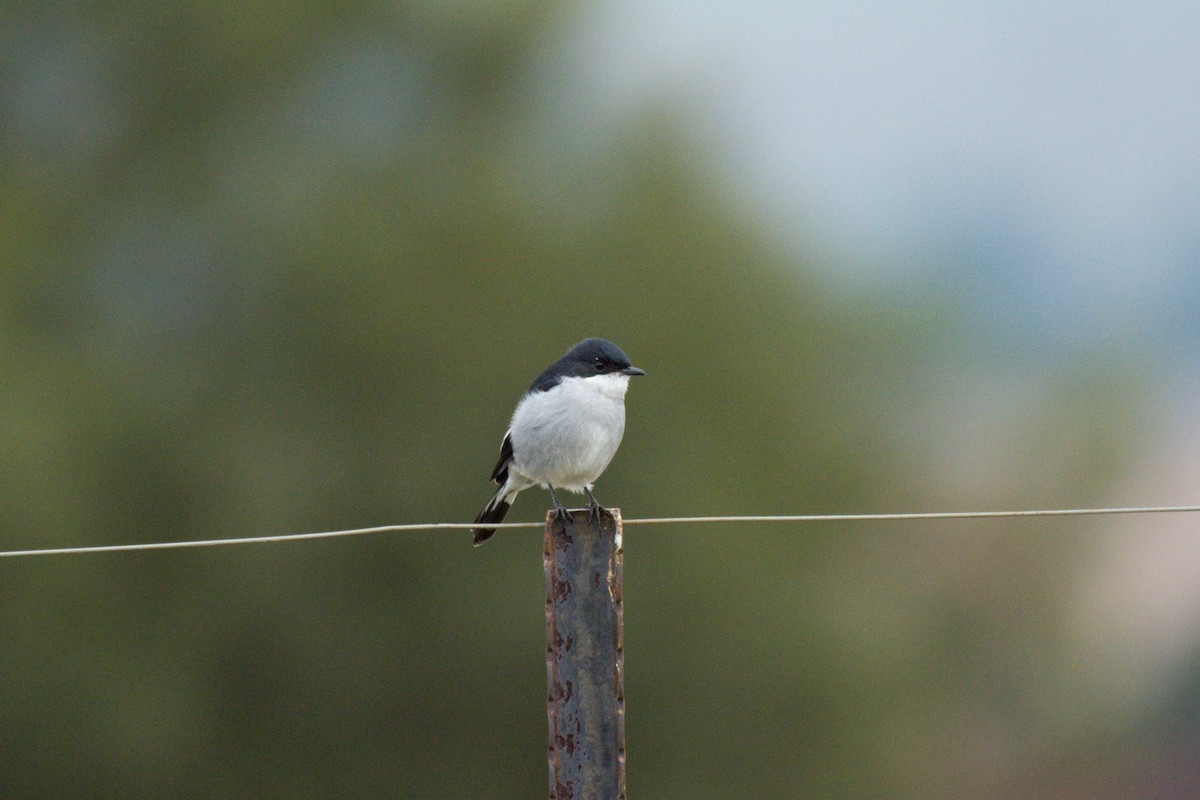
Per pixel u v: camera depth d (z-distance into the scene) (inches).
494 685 675.4
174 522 663.8
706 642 671.8
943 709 754.2
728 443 685.9
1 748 626.5
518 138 722.8
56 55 714.2
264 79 714.2
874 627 714.2
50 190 703.7
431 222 685.9
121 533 651.5
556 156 719.1
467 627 663.1
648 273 687.1
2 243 676.7
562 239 693.9
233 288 698.2
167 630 653.9
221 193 702.5
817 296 729.6
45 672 624.1
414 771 681.0
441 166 701.9
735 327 692.1
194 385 684.1
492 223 684.1
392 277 665.0
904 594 749.3
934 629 749.9
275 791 675.4
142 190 706.2
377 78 735.7
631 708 673.6
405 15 721.6
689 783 678.5
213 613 660.1
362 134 724.7
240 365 687.7
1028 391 788.0
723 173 723.4
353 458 677.3
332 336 669.9
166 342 700.7
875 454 727.7
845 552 721.0
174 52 706.2
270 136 717.9
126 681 634.8
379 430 674.2
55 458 632.4
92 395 666.2
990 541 759.1
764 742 689.0
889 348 737.6
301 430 683.4
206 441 668.7
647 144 706.8
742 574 672.4
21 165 701.9
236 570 660.7
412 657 676.1
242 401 684.1
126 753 631.8
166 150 708.0
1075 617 773.9
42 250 689.0
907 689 719.7
